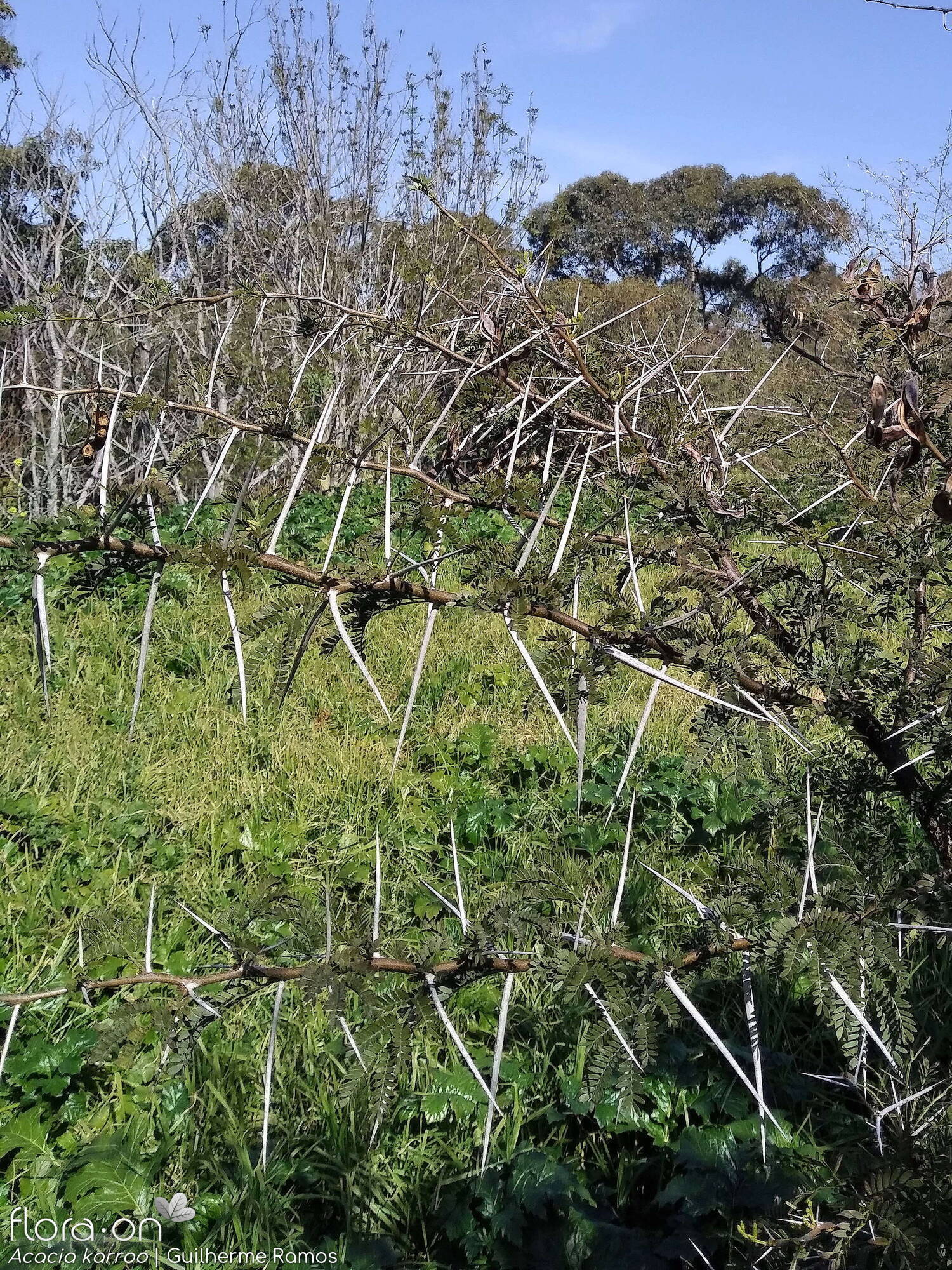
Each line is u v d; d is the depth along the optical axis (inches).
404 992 54.3
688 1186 90.8
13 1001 50.1
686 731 192.4
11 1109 103.2
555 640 51.8
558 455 74.8
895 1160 55.7
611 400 69.4
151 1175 94.8
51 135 355.9
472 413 72.8
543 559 56.3
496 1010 116.0
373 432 64.2
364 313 69.2
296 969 53.5
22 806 153.9
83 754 175.0
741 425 83.6
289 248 415.2
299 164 433.1
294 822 159.0
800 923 53.1
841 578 70.3
